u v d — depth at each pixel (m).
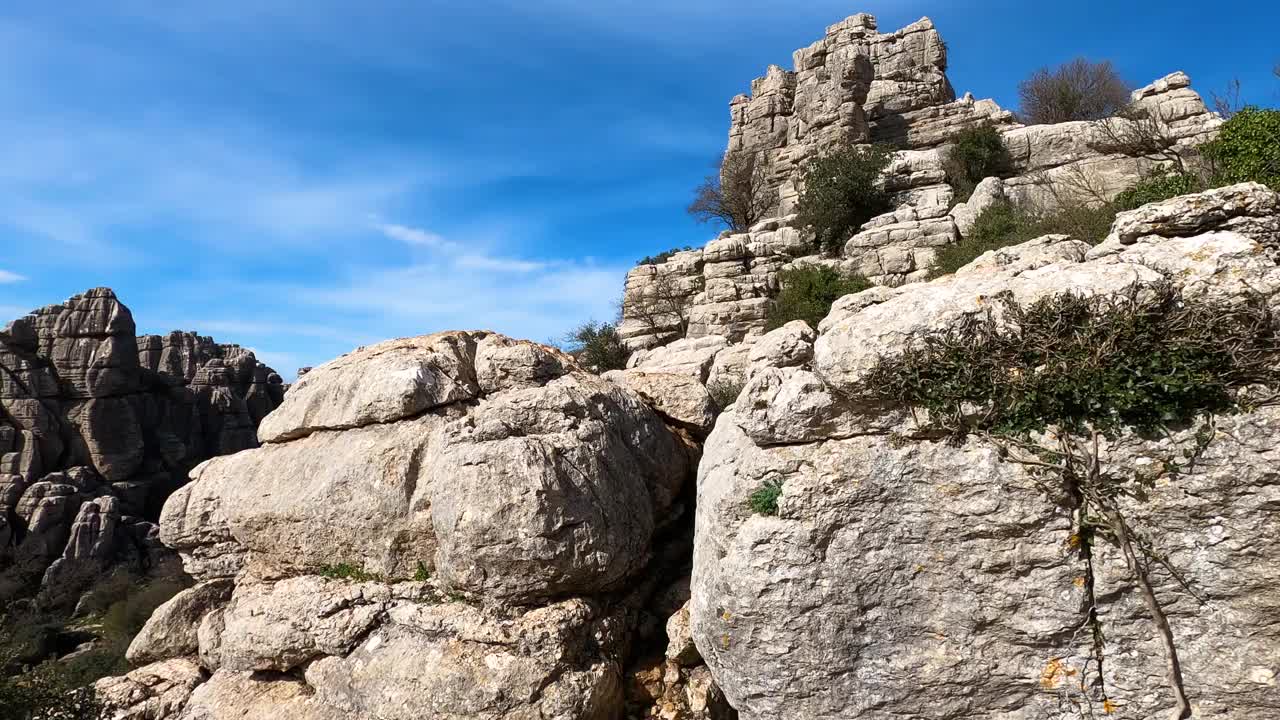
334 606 10.77
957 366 7.50
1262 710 6.79
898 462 7.71
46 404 81.69
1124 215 8.12
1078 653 7.29
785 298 28.75
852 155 34.28
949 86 45.31
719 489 8.80
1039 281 7.66
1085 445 7.18
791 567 7.88
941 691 7.63
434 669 9.72
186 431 96.69
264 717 10.64
